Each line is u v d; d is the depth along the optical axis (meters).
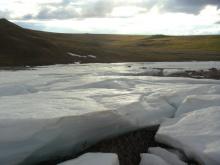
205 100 8.72
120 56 54.47
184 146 5.91
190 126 6.73
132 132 7.53
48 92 9.93
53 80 14.27
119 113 7.30
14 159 5.41
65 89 11.80
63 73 21.73
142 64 40.94
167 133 6.52
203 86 11.20
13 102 7.82
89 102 7.98
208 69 27.86
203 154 5.40
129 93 10.11
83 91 10.39
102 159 5.24
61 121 6.02
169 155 6.12
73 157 6.37
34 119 5.88
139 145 7.10
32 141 5.53
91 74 20.83
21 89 11.53
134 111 7.88
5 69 30.44
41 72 23.84
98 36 127.94
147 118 7.82
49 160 6.07
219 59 54.94
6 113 6.40
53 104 7.54
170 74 22.41
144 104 8.70
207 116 7.15
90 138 6.66
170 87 11.80
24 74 20.81
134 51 64.56
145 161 6.02
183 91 10.53
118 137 7.29
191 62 45.97
